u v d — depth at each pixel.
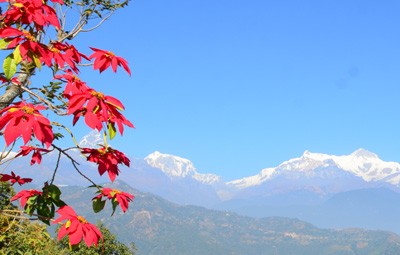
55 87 4.13
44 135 3.13
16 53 3.66
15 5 3.80
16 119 3.07
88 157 4.02
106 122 3.50
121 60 4.13
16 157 4.15
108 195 4.05
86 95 3.52
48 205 4.17
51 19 4.02
